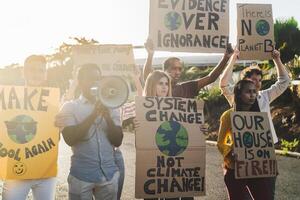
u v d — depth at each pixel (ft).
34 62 16.87
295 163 37.14
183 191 17.46
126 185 30.58
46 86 17.61
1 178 16.35
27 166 16.46
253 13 21.12
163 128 17.35
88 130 14.79
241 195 18.13
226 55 20.25
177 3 19.53
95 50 24.29
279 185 30.19
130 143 51.34
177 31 19.57
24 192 16.47
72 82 22.12
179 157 17.44
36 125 16.72
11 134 16.52
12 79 19.49
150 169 17.17
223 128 18.37
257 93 19.19
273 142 18.37
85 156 14.92
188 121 17.65
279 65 20.72
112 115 15.29
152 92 17.61
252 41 21.11
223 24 19.98
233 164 18.02
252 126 18.17
